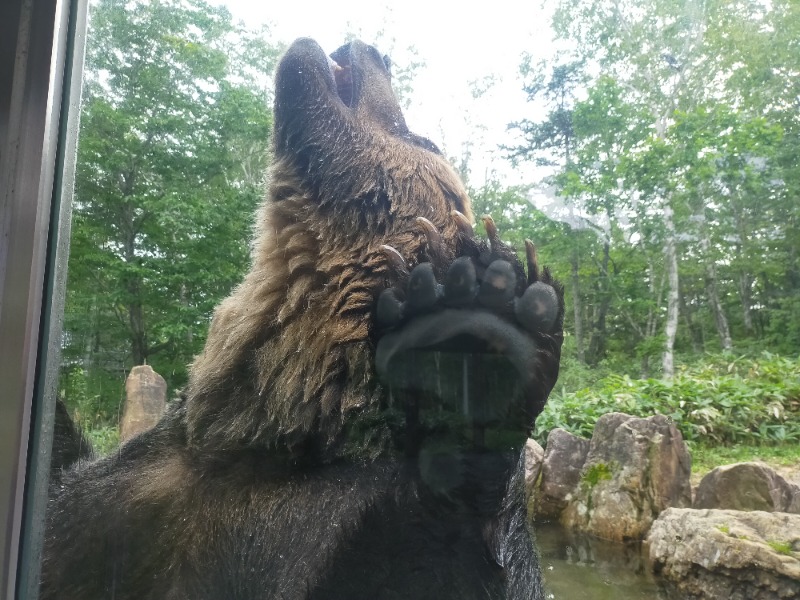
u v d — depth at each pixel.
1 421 0.45
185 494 0.68
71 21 0.49
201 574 0.64
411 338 0.57
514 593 0.59
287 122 0.84
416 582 0.56
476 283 0.55
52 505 0.59
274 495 0.64
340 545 0.58
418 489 0.57
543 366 0.55
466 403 0.56
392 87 0.90
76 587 0.65
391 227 0.80
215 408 0.69
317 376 0.66
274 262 0.77
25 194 0.47
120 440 0.72
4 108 0.47
